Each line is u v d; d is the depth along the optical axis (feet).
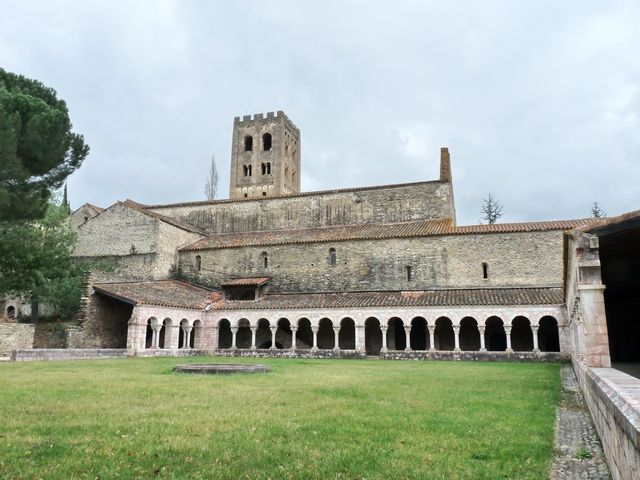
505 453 26.30
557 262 134.82
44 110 100.99
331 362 106.93
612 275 55.06
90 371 73.10
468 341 135.95
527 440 29.17
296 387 53.72
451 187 175.52
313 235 161.68
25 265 122.83
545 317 132.77
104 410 37.37
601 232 36.47
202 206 188.24
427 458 24.98
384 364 100.58
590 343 36.22
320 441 28.04
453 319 122.62
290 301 142.31
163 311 130.11
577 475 23.50
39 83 111.75
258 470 22.57
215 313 143.84
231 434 29.43
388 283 146.30
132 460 24.03
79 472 22.18
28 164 102.06
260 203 182.19
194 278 165.99
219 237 179.63
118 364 89.81
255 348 137.28
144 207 191.93
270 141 255.70
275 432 30.09
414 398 46.01
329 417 35.14
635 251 43.93
